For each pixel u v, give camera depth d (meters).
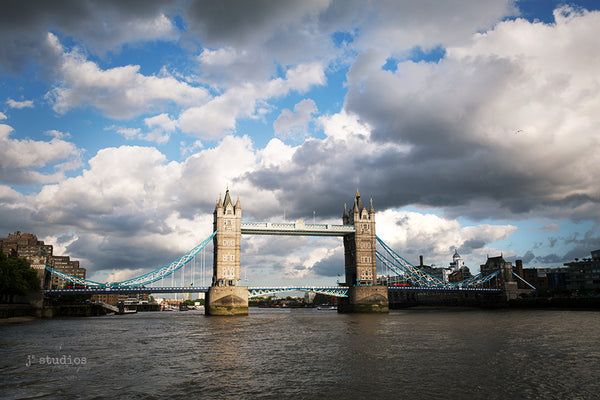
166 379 40.22
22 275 132.25
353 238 169.12
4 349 58.72
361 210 171.00
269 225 158.00
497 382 37.91
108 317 153.75
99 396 34.62
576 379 38.81
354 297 160.00
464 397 33.62
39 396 34.62
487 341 63.44
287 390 36.00
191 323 111.56
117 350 58.22
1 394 35.16
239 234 153.38
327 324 102.12
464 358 49.28
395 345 60.59
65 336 75.75
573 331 75.62
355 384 37.72
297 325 99.94
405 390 35.62
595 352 52.97
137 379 40.22
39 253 148.50
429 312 165.50
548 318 109.12
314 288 162.25
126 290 148.88
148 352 56.47
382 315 142.62
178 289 152.88
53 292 144.38
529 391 35.09
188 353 55.50
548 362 46.59
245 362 48.62
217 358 51.47
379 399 33.31
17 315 128.12
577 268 192.62
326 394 34.75
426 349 56.38
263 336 75.25
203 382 38.97
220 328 93.50
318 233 167.25
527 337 67.56
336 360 49.19
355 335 74.69
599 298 147.62
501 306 195.12
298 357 51.69
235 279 149.88
